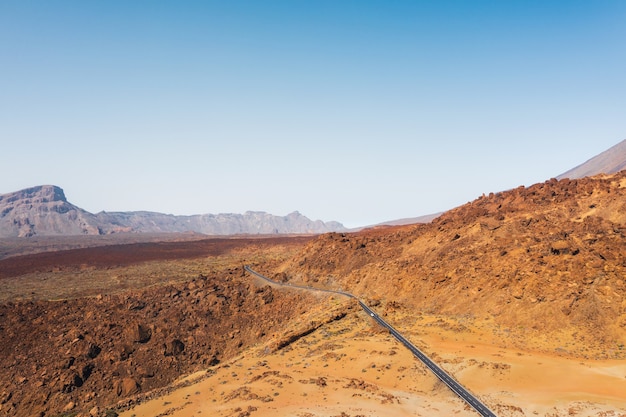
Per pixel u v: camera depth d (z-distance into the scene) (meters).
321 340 85.25
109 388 94.19
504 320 77.81
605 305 71.12
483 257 96.56
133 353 104.88
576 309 72.94
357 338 81.44
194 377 79.75
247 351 100.06
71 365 97.75
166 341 108.56
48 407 88.44
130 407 67.56
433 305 91.69
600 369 59.28
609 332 67.44
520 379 58.59
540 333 72.00
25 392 91.12
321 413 54.00
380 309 98.19
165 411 62.03
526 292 80.25
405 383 62.66
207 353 109.88
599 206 105.06
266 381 66.44
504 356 65.56
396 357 69.62
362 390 61.00
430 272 101.69
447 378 60.66
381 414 53.31
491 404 53.34
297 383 64.56
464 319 82.38
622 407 48.88
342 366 70.62
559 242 85.94
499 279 86.69
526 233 101.56
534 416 49.81
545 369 60.31
